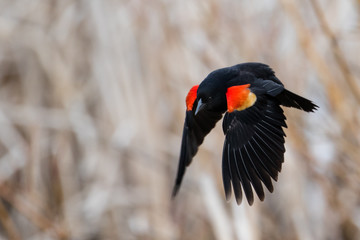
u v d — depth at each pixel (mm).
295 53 10680
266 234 10219
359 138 9461
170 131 11219
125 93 11477
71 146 11969
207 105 6312
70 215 11352
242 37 10727
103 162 11422
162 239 10672
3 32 12930
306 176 10266
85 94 12094
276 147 5539
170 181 11078
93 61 12055
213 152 10570
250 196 5480
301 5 10750
